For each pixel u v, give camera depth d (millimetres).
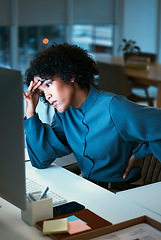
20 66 6035
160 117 1510
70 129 1693
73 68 1508
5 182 1222
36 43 6094
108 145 1619
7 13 5648
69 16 6234
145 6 7023
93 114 1607
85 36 6598
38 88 1640
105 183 1701
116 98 1588
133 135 1564
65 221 1185
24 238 1136
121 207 1351
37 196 1300
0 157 1222
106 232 1141
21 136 1116
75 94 1591
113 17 6754
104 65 4258
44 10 6016
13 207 1348
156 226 1175
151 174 1863
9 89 1127
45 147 1704
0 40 5773
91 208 1341
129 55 4582
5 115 1163
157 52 7371
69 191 1487
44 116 1780
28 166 1782
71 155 1957
